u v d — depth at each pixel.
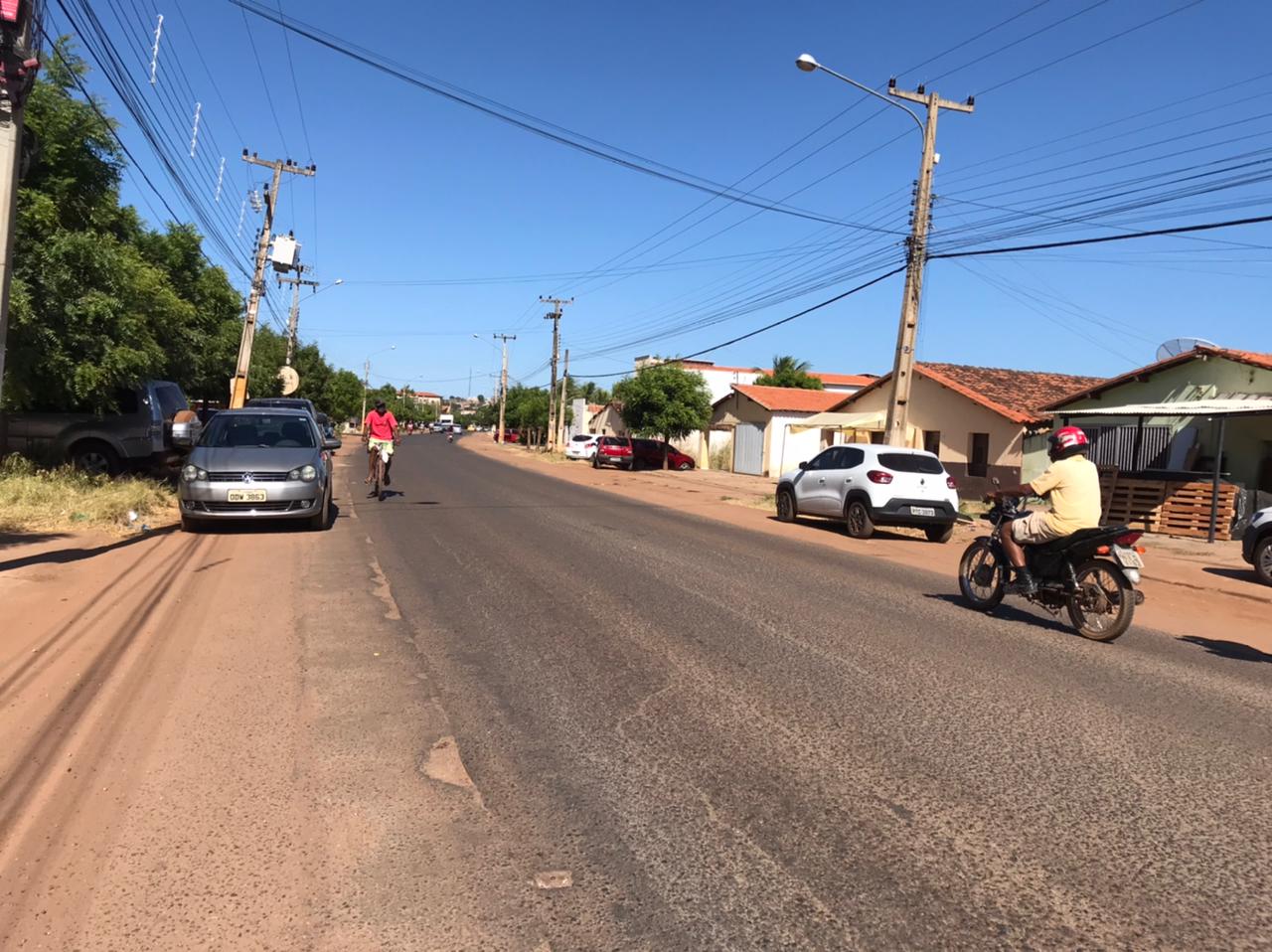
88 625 6.56
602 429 63.69
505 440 97.00
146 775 4.00
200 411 27.25
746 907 3.03
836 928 2.92
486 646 6.34
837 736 4.68
